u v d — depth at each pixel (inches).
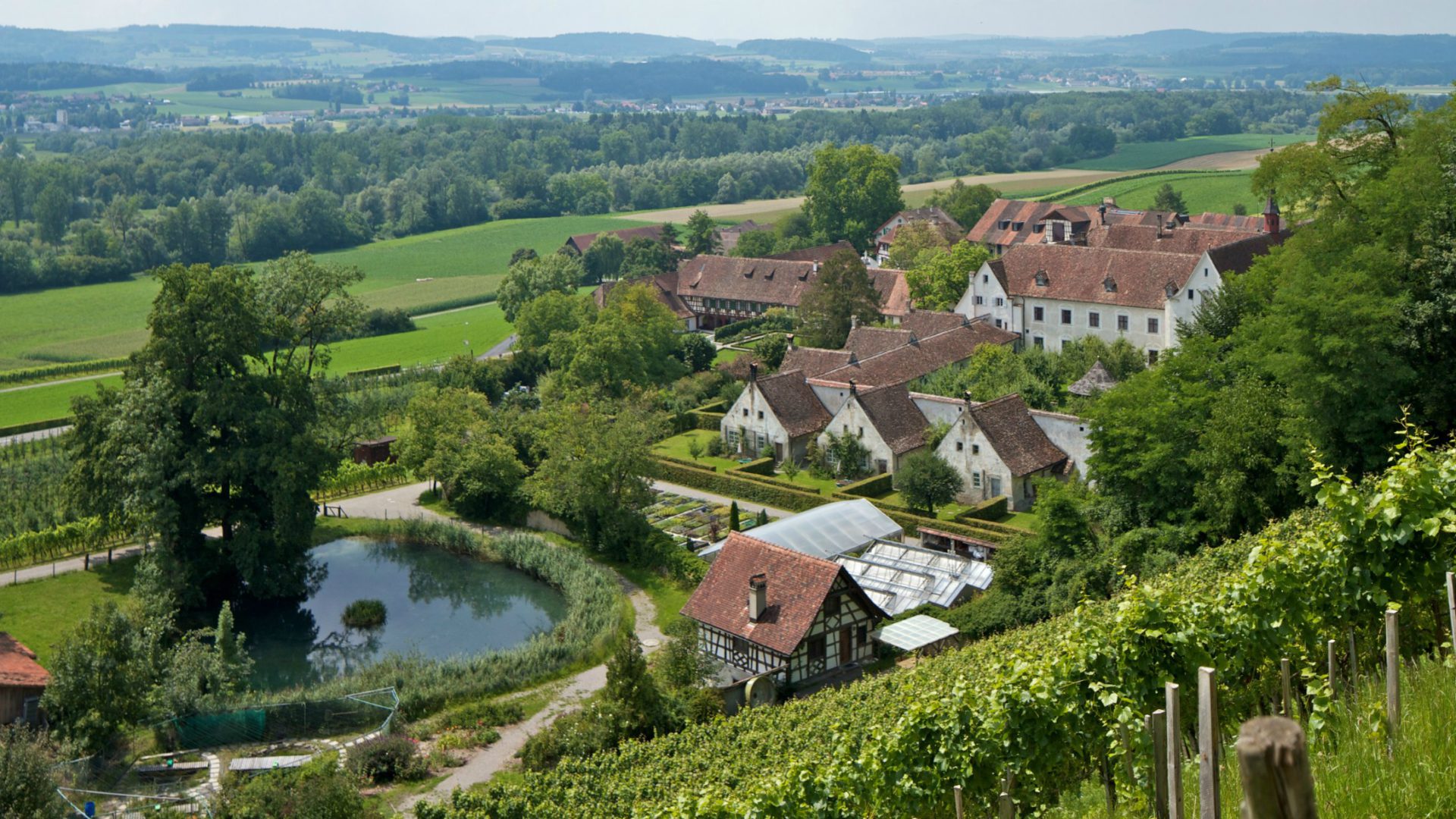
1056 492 2933.1
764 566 2935.5
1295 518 2340.1
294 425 3887.8
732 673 2834.6
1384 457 2578.7
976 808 1348.4
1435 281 2608.3
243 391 3764.8
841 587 2847.0
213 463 3636.8
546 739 2524.6
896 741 1419.8
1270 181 3609.7
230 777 2298.2
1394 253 2743.6
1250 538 2353.6
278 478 3607.3
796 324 6200.8
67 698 2551.7
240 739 2667.3
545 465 3895.2
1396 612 944.9
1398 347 2596.0
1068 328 5324.8
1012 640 2269.9
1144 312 5064.0
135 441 3629.4
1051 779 1331.2
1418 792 794.8
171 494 3651.6
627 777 2094.0
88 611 3481.8
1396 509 1264.8
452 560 3969.0
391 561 3969.0
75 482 3720.5
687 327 7317.9
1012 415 4033.0
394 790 2422.5
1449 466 1298.0
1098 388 4330.7
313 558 4001.0
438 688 2866.6
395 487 4635.8
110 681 2581.2
